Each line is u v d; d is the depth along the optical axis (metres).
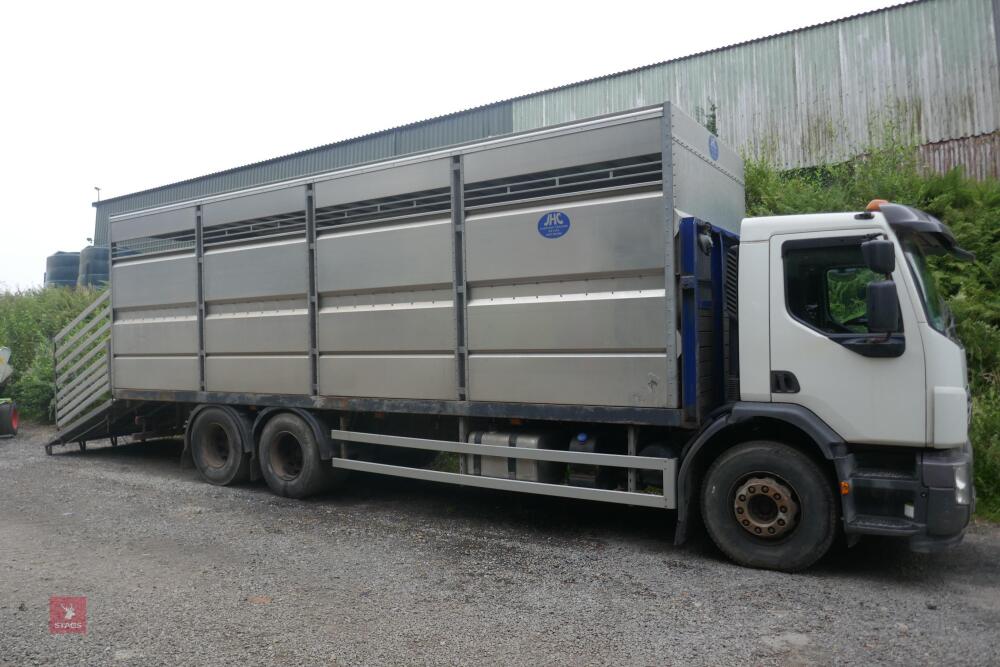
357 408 6.95
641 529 6.25
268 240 7.67
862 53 12.63
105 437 10.33
